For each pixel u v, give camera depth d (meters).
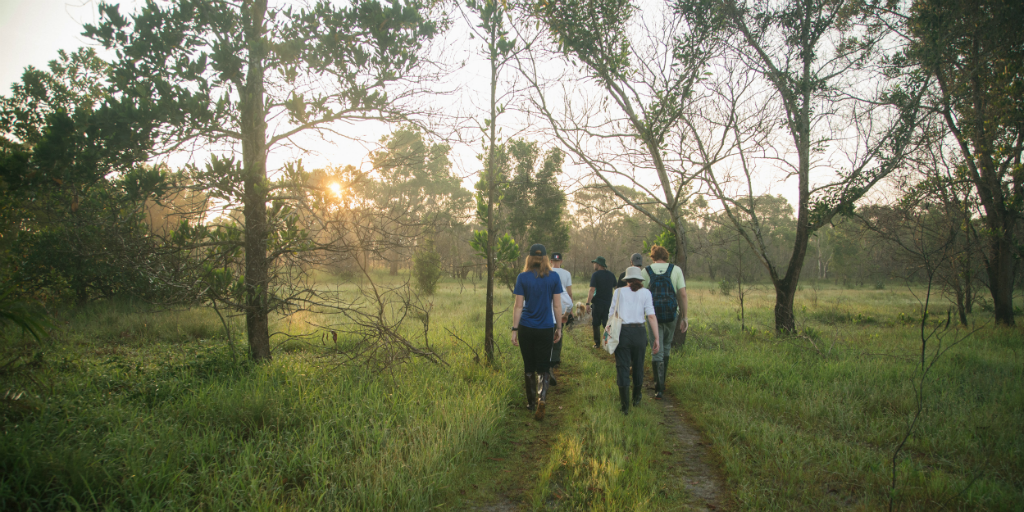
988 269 10.66
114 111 3.73
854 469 3.21
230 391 4.11
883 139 7.51
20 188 3.74
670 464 3.49
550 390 5.53
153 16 4.14
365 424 3.56
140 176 4.01
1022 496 2.77
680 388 5.40
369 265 6.77
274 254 4.98
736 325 10.16
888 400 4.55
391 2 5.05
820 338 8.01
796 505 2.79
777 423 4.15
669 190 8.11
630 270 4.71
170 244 4.55
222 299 4.81
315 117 4.93
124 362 5.24
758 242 8.49
